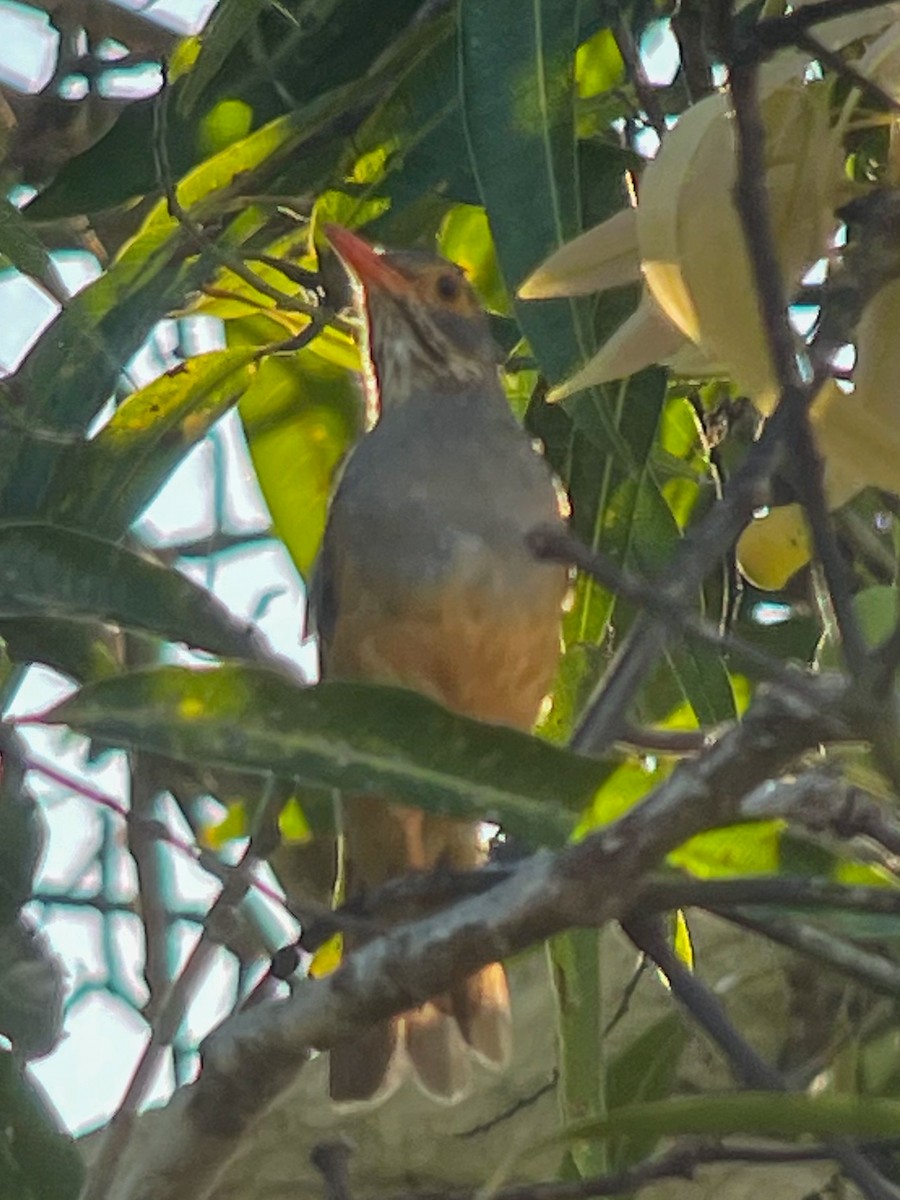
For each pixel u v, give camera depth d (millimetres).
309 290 9000
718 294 5191
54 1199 6348
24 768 7320
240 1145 5820
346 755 5316
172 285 7512
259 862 6691
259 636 6992
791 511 6492
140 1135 6668
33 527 6852
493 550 8578
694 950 9945
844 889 4828
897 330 5379
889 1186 6410
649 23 7918
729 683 7164
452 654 8602
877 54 5383
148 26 9195
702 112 5250
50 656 7957
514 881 5117
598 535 7512
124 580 6848
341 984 5355
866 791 5293
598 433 6211
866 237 5289
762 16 6102
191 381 7980
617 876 4887
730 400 8766
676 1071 8414
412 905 7137
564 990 6555
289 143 7805
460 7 6277
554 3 6250
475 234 9453
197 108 7762
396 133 7930
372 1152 10727
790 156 5352
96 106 8938
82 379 7449
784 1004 9961
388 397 9062
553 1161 10586
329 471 9289
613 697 5965
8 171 8875
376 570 8633
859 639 4336
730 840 5551
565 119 6188
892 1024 7691
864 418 5270
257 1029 5539
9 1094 6391
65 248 9133
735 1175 10352
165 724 5328
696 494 8945
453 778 5312
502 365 9172
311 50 7844
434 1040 8156
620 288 7469
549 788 5297
